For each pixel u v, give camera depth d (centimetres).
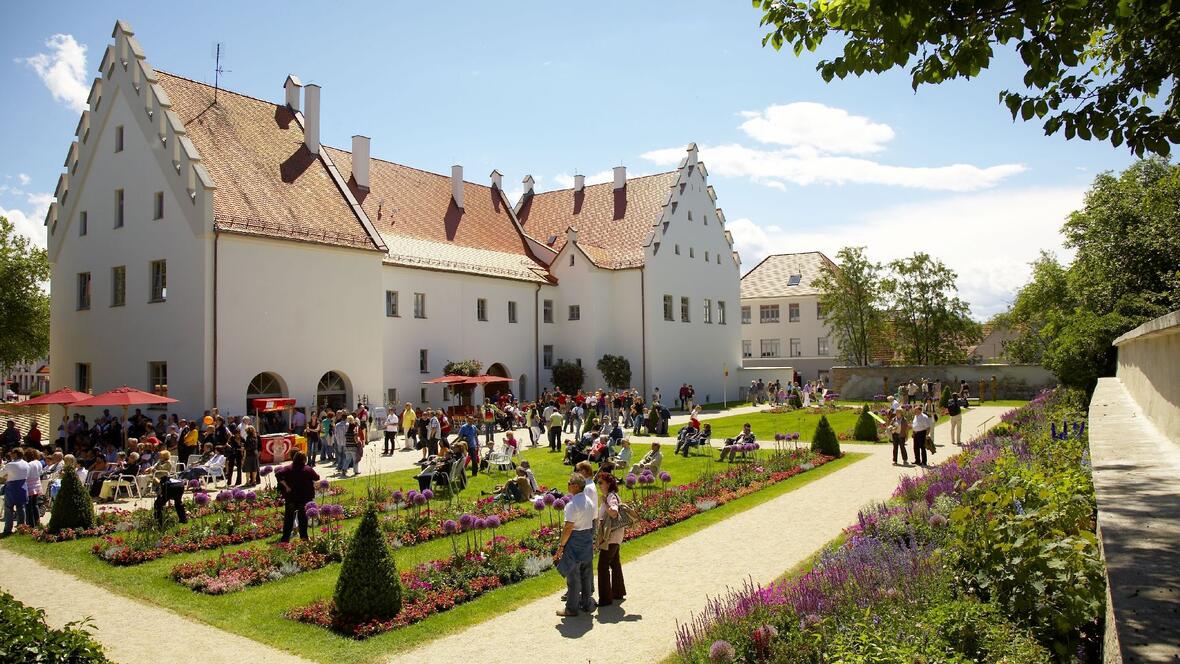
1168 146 960
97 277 3700
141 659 995
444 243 5019
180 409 3266
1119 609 378
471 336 4772
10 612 718
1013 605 686
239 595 1270
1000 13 854
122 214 3609
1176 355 998
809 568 1272
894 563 902
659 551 1487
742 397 6594
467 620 1113
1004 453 1525
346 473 2608
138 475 2255
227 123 3800
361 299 3862
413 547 1561
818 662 713
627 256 5597
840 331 7050
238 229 3328
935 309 6431
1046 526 735
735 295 6675
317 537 1605
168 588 1319
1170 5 820
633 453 3138
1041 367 5394
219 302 3253
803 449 2855
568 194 6312
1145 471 748
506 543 1452
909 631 684
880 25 879
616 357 5306
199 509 1925
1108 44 1105
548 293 5475
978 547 762
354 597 1102
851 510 1820
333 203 3950
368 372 3872
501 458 2595
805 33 995
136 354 3481
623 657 955
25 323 5209
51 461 2448
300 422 3341
